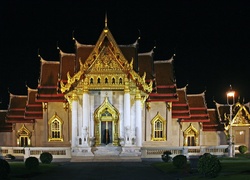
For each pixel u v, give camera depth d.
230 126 63.75
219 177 30.77
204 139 69.25
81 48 66.25
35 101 66.62
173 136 66.62
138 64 68.25
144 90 59.91
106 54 58.31
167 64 69.50
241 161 47.59
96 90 59.00
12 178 33.59
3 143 68.62
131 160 55.34
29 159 40.38
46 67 68.44
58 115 64.81
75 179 33.69
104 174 37.69
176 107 67.31
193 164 46.69
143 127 64.25
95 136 59.00
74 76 58.69
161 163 49.09
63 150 56.84
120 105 59.38
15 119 67.25
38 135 66.12
